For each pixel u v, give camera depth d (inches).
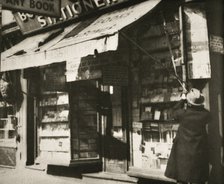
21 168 403.5
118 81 296.7
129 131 303.4
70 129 340.2
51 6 342.6
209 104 246.1
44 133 375.9
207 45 247.4
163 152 275.1
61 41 319.9
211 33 256.2
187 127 234.2
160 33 279.4
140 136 292.8
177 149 236.7
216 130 249.3
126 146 309.1
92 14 335.0
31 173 376.5
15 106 420.5
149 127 286.0
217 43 256.7
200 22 250.5
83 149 339.6
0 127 441.1
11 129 425.1
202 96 239.5
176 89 268.7
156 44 282.2
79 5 337.1
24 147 404.8
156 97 280.2
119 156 316.8
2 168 426.9
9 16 427.8
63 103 351.6
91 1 326.6
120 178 299.3
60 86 354.6
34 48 343.9
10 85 419.5
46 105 374.3
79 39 261.3
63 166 353.7
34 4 332.5
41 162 372.2
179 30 264.2
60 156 350.6
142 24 290.0
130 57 300.4
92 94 341.7
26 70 382.9
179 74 265.6
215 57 255.3
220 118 253.9
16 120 417.7
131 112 300.2
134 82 297.7
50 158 364.8
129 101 301.3
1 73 424.8
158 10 276.8
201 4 253.1
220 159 248.4
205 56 247.3
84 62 306.3
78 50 258.4
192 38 252.2
